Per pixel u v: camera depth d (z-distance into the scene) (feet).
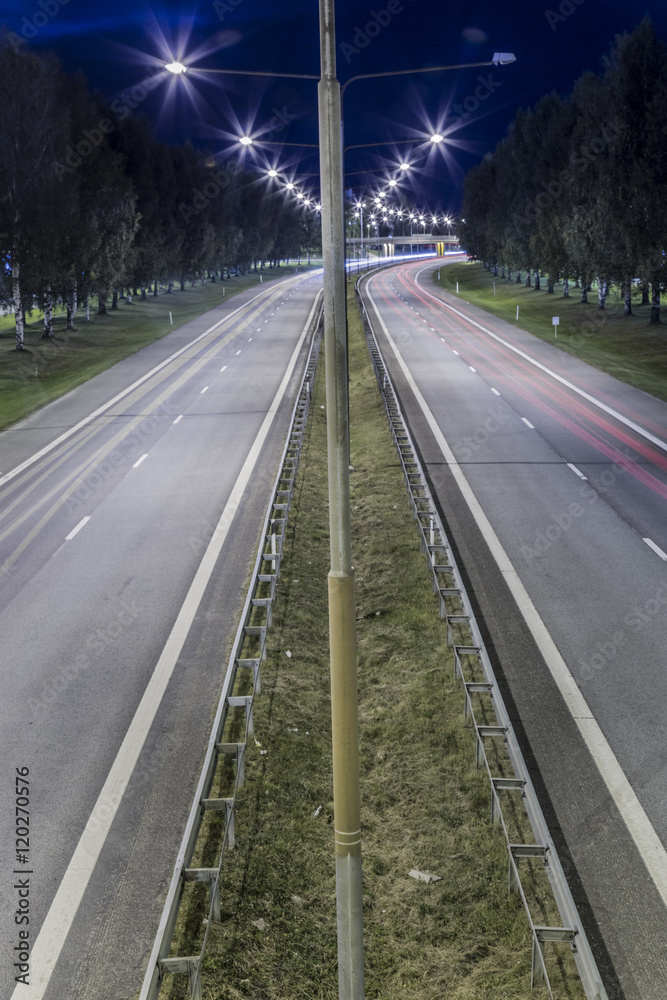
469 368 147.95
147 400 128.16
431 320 221.25
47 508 77.82
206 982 26.58
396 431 102.73
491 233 331.98
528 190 275.39
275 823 34.83
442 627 51.83
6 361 168.45
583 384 131.64
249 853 32.83
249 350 176.65
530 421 107.45
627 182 178.50
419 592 56.90
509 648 49.14
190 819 30.50
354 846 22.11
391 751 40.45
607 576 58.65
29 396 136.15
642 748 39.32
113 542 68.18
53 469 91.30
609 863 32.17
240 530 69.87
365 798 37.29
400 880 32.19
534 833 32.09
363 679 47.75
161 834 34.12
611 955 27.89
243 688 45.01
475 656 48.14
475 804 35.83
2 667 48.16
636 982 26.78
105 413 119.96
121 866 32.35
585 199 211.00
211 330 212.43
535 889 30.96
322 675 48.14
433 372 144.46
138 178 266.98
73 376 153.48
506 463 88.43
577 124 218.79
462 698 43.93
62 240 187.21
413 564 61.41
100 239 215.72
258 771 37.86
